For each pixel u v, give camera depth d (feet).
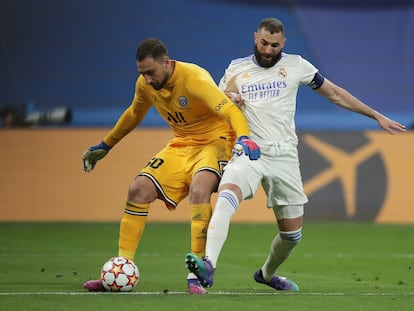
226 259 124.06
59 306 70.28
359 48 210.18
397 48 210.38
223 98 79.66
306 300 74.54
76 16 204.74
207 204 80.07
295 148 83.66
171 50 206.39
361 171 185.26
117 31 205.57
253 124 82.69
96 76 204.23
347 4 209.97
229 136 85.10
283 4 209.26
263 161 81.76
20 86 202.18
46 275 99.81
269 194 83.35
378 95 209.46
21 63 202.90
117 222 182.29
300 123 204.54
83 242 146.41
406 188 185.68
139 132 185.06
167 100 82.99
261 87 82.94
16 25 203.31
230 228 173.17
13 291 82.58
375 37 210.38
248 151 75.92
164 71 80.79
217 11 207.21
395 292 83.87
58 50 203.92
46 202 183.11
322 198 184.85
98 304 71.15
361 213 185.16
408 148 186.19
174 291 83.20
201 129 84.23
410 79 209.87
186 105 82.28
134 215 83.56
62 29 204.44
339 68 209.87
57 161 183.93
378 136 186.19
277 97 82.64
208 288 87.61
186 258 71.41
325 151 184.96
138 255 128.36
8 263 114.62
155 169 83.92
